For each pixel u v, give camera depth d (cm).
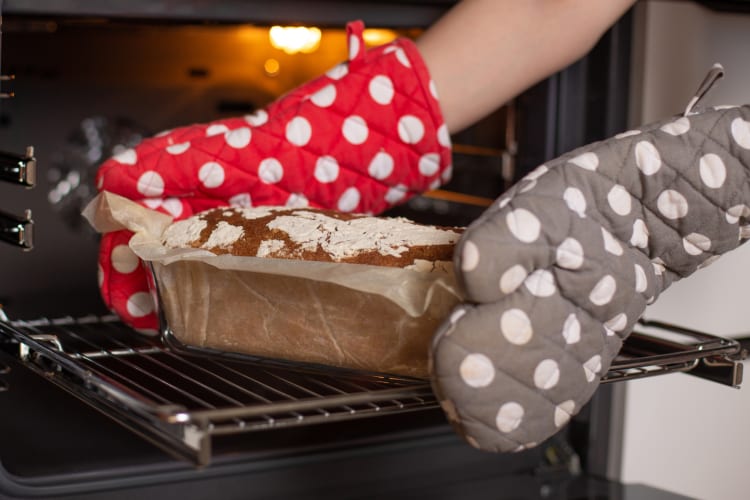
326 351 64
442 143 84
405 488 97
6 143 125
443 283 58
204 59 128
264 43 128
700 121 59
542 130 103
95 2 80
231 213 72
